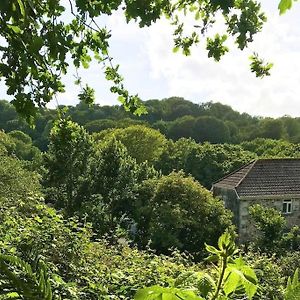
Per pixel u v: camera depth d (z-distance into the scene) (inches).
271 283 322.3
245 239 1131.3
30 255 217.6
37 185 851.4
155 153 2009.1
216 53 177.8
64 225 278.2
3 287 48.7
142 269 278.8
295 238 781.9
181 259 402.6
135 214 1071.0
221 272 52.7
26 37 99.3
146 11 137.9
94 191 1218.0
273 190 1167.0
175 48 187.0
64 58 116.5
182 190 1003.3
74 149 1188.5
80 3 129.5
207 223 981.8
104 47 166.9
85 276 239.3
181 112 3193.9
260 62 178.5
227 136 2815.0
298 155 1951.3
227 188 1198.9
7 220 269.3
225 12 118.8
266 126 2925.7
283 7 70.1
